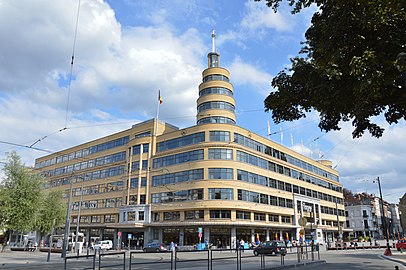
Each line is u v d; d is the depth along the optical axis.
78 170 74.38
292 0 11.52
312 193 72.56
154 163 58.38
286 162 65.62
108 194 65.19
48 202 52.50
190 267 19.50
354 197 116.31
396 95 10.45
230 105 58.12
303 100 12.75
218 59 65.25
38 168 79.38
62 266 21.25
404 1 8.91
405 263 22.67
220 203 49.28
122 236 61.03
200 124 53.94
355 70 9.38
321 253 39.78
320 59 10.51
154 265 22.08
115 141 68.19
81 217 69.44
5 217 36.53
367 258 29.42
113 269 19.36
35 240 67.94
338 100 11.12
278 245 34.50
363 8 9.54
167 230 54.62
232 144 52.34
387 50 9.88
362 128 12.41
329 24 10.10
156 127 61.53
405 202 84.56
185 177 52.91
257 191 55.00
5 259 28.39
